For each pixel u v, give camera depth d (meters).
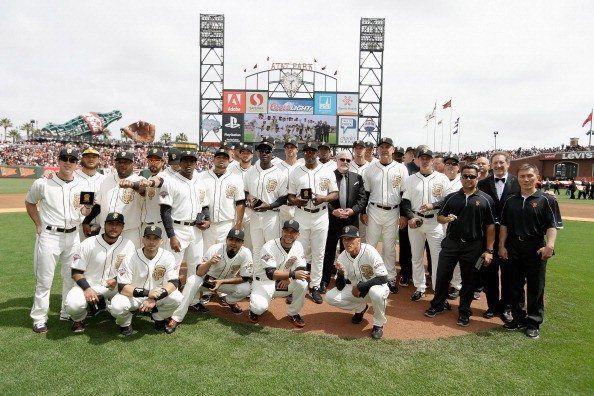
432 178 6.14
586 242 11.20
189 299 4.89
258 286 5.16
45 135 66.19
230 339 4.50
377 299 4.57
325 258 6.54
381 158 6.52
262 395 3.38
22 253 8.42
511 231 4.87
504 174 5.73
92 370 3.71
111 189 5.09
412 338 4.68
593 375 3.81
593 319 5.28
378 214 6.54
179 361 3.92
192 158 5.33
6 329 4.60
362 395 3.42
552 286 6.75
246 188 6.37
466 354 4.25
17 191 24.42
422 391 3.50
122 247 4.78
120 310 4.34
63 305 4.89
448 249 5.27
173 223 5.25
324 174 6.05
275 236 6.16
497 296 5.42
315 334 4.73
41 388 3.40
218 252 5.29
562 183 37.28
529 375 3.80
